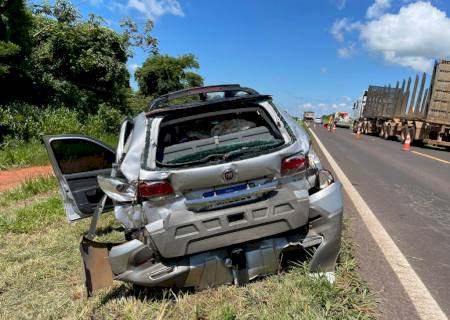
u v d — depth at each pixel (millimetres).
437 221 5531
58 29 18734
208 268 3240
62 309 3314
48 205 6605
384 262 3980
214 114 3496
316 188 3588
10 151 12383
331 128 41250
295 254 3650
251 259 3305
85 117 17922
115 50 21062
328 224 3398
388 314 2994
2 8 14602
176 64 39938
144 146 3256
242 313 2945
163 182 3021
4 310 3367
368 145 20234
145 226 3059
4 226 5656
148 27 21766
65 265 4199
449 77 18062
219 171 3049
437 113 18484
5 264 4328
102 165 5117
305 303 2953
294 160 3242
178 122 3434
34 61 17484
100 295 3480
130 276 3189
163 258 3203
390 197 7043
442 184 8414
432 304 3148
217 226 3096
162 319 3000
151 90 39594
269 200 3166
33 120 14656
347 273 3494
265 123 3639
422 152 16422
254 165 3117
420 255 4211
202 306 3096
